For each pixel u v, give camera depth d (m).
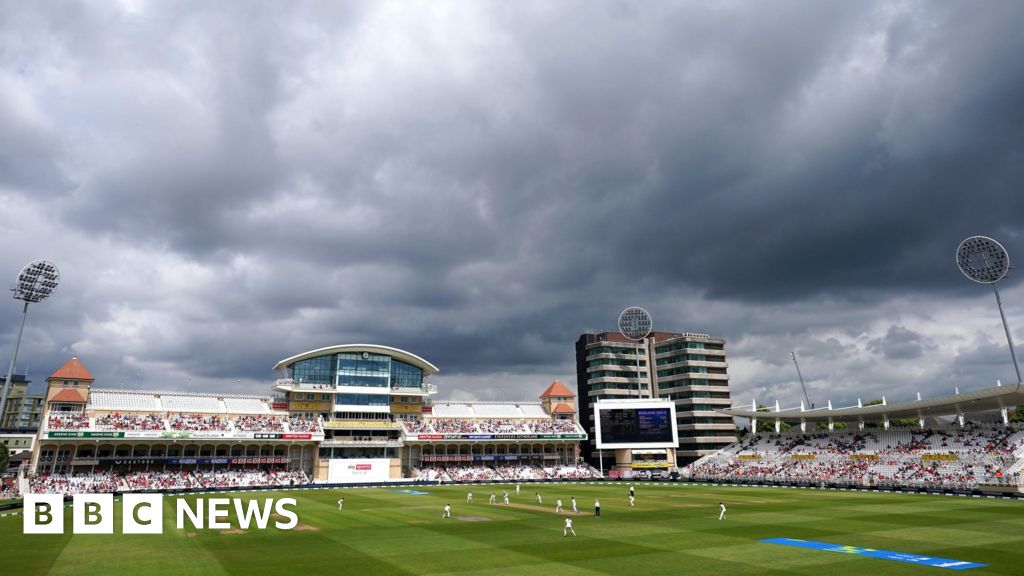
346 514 58.78
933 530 45.50
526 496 80.00
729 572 31.28
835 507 63.19
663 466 129.38
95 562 33.78
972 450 88.56
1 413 79.88
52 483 87.50
